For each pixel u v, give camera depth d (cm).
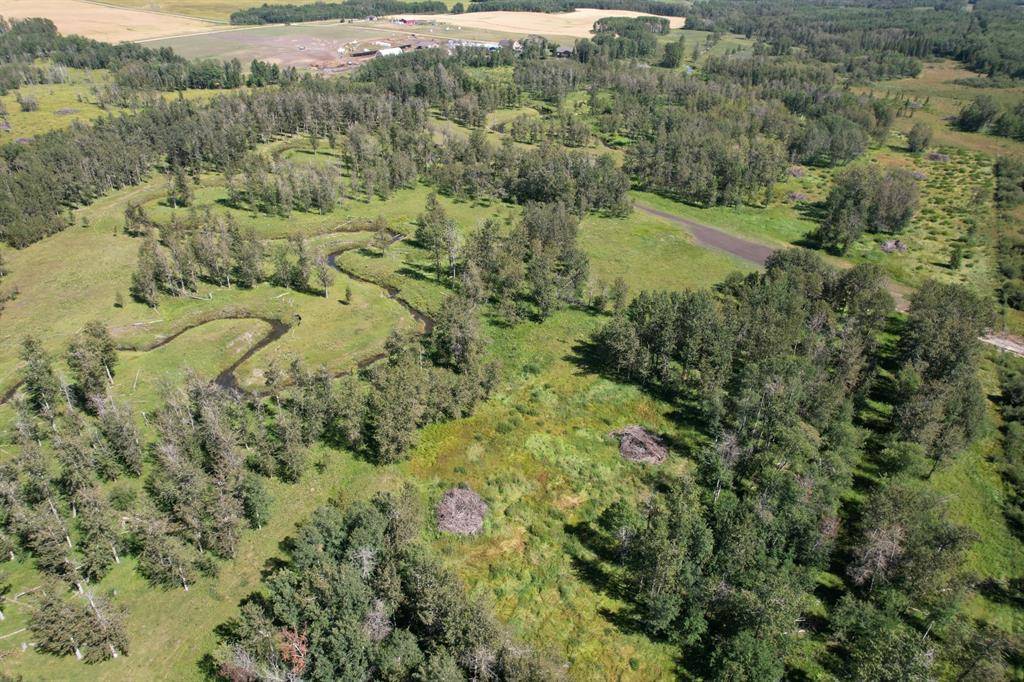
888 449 8238
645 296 10812
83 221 13762
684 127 19600
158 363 9556
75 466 6756
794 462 7350
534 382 9694
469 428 8650
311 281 12175
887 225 15250
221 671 5375
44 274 11800
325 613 5309
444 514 7100
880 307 10300
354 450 8094
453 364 9862
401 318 11206
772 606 5691
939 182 18025
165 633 5834
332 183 15325
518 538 6969
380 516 6300
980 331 10325
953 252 13775
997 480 8162
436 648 5250
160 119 18225
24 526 6206
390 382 8144
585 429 8706
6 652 5538
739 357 10000
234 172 16612
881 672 5162
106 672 5488
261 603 6097
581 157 17088
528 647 5500
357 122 19988
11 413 8350
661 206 17100
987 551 7150
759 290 10712
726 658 5447
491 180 16800
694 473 7756
